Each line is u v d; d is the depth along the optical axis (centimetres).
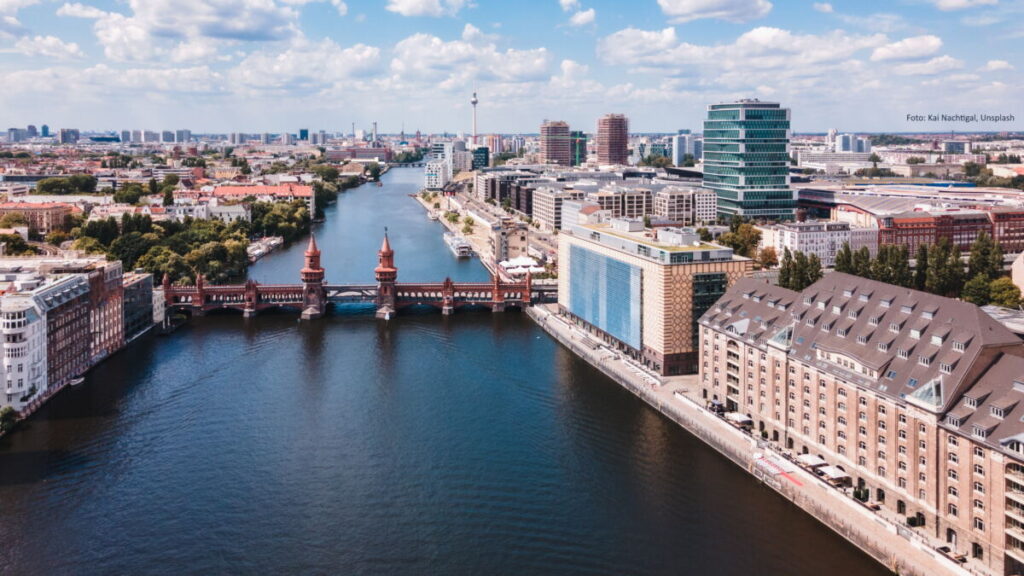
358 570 16462
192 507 18950
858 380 17900
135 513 18688
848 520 16988
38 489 19725
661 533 17538
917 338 17375
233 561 16850
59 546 17362
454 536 17638
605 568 16362
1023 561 14238
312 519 18425
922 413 16175
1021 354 16088
